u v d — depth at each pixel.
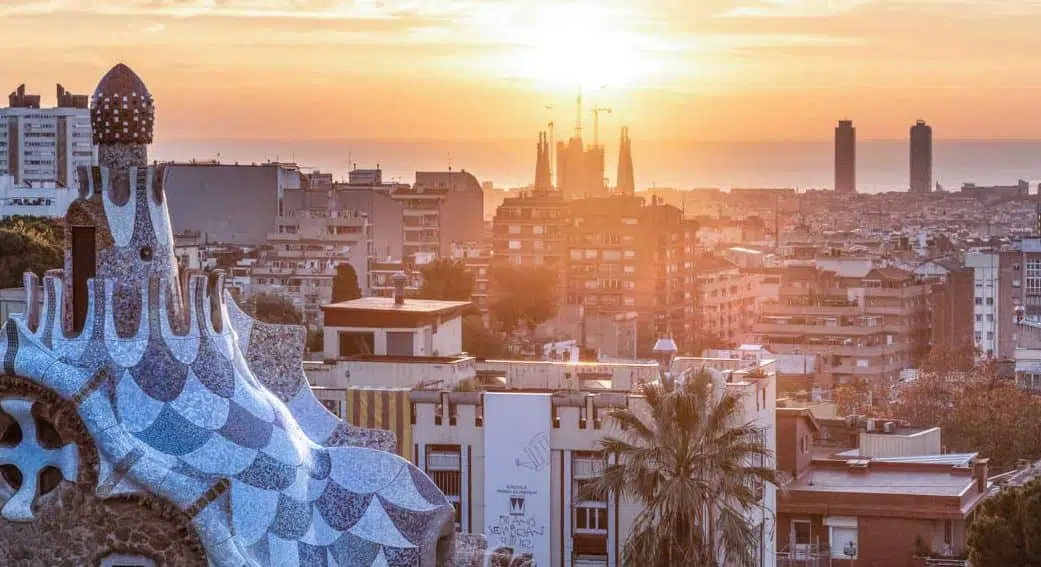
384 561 68.75
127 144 65.56
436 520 69.69
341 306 116.56
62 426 62.59
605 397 92.31
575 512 92.56
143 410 63.69
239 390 65.75
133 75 65.81
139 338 64.25
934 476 137.88
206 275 66.12
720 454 86.50
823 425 169.25
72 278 65.12
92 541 62.69
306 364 106.81
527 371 108.19
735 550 86.44
